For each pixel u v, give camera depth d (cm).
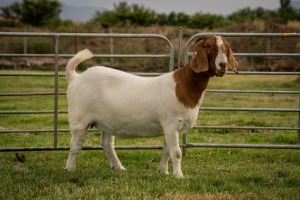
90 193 583
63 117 1344
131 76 688
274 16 4634
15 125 1205
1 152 868
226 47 625
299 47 2986
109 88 676
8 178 655
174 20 4506
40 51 3162
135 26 4100
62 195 580
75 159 705
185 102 651
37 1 4816
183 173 728
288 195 592
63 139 1000
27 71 2641
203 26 4416
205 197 570
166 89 654
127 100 664
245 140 1013
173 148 660
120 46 3256
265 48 3022
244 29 3628
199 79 648
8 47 3139
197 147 887
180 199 561
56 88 805
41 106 1559
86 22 4406
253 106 1571
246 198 575
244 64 2844
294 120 1330
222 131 1136
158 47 3191
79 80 689
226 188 624
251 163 809
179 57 833
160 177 664
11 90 1923
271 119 1341
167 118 654
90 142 962
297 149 908
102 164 785
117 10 4559
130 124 671
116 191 594
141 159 835
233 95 1897
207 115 1387
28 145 933
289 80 2350
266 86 2111
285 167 776
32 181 647
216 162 816
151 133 680
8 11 4828
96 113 682
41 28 4094
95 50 3266
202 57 619
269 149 930
